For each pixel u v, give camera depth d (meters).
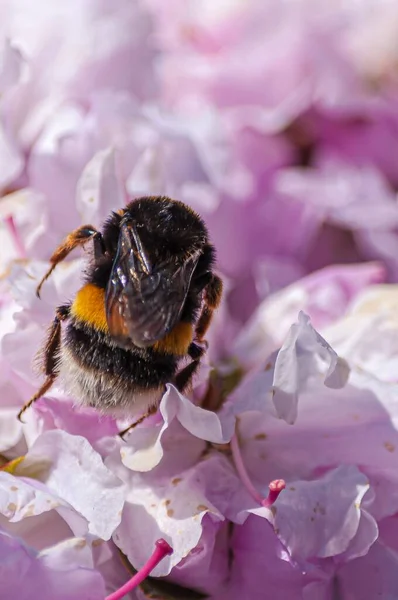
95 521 0.19
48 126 0.23
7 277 0.20
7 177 0.22
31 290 0.20
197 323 0.20
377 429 0.20
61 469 0.20
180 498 0.20
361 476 0.20
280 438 0.20
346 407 0.20
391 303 0.21
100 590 0.19
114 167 0.21
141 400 0.20
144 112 0.23
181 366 0.20
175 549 0.19
